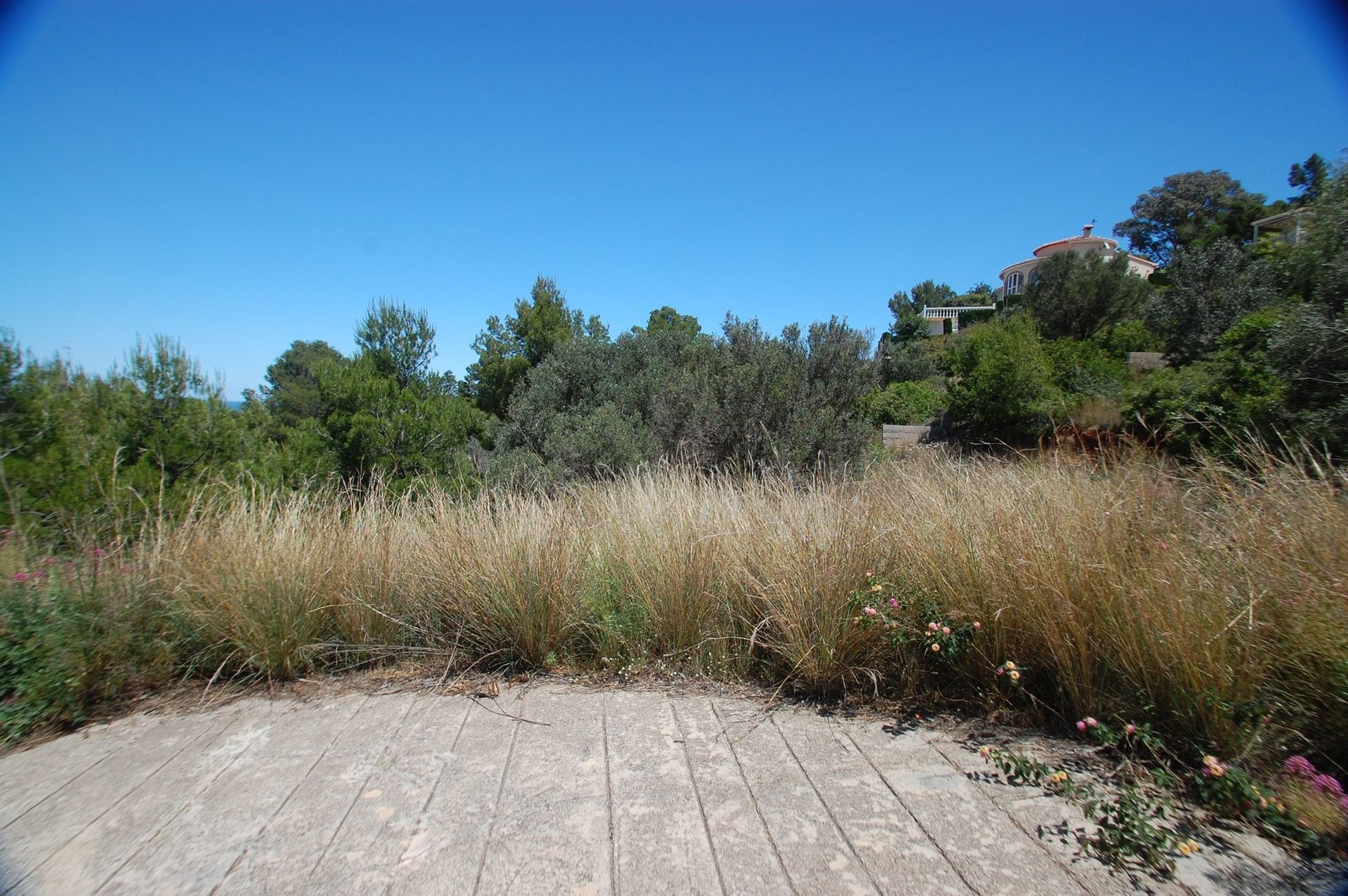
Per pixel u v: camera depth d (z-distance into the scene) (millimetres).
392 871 2033
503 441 10664
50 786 2549
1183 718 2568
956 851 2094
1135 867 2000
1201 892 1899
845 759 2654
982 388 17672
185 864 2088
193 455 6125
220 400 6605
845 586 3289
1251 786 2199
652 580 3779
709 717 3041
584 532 4219
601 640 3711
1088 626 2852
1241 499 3221
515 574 3695
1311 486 3127
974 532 3396
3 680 3025
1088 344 20531
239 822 2293
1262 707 2447
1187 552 2963
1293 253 8250
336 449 7270
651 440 8836
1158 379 10953
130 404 6098
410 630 3773
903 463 5363
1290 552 2812
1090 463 4113
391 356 8227
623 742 2812
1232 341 9727
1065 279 28516
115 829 2270
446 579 3842
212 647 3508
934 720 2961
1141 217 50812
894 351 32062
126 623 3381
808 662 3215
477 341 15703
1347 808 2127
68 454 5453
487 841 2168
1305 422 6398
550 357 12156
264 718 3090
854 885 1952
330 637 3721
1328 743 2438
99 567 3570
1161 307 17406
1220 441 4367
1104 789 2406
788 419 7988
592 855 2100
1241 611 2615
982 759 2631
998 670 2875
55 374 6188
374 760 2686
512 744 2803
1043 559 3029
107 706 3229
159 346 6383
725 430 8195
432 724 2998
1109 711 2768
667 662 3607
